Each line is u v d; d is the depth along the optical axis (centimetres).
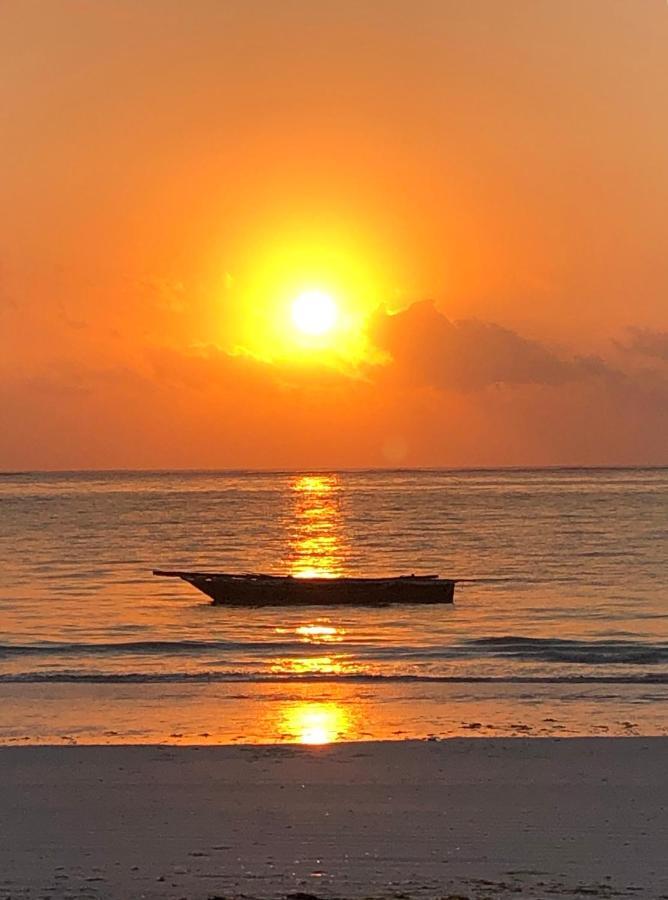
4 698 2214
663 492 17988
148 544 8094
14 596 4772
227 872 1084
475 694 2256
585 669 2639
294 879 1059
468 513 12012
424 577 4181
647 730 1883
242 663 2812
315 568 6344
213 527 10144
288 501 16112
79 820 1278
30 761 1572
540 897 1002
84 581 5431
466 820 1270
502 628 3612
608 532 8731
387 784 1436
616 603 4338
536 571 5756
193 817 1288
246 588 4169
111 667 2734
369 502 15488
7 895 1017
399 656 2934
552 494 17438
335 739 1819
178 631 3562
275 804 1341
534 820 1270
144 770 1516
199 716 2025
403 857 1133
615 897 1002
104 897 1009
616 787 1421
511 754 1603
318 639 3322
